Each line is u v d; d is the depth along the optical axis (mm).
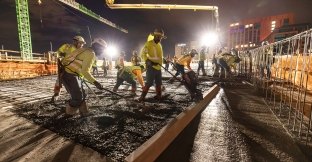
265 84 6805
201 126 3482
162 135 2584
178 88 7324
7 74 12781
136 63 7039
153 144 2371
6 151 2473
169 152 2594
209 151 2607
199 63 11789
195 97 4672
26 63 14359
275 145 2764
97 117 3707
